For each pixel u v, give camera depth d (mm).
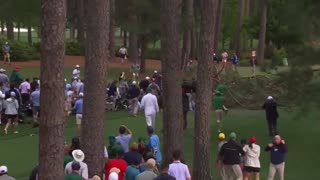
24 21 105875
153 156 30328
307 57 41969
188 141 49000
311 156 44469
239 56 120812
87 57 31984
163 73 37719
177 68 37438
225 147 34281
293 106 48969
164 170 25688
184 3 69312
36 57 110750
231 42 142125
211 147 47250
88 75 31938
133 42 113562
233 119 59562
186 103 53312
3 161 40406
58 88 19719
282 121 56656
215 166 40906
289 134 52250
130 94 60875
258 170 34938
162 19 37719
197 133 36750
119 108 64688
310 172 40031
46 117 19672
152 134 36594
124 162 27359
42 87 19719
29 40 137250
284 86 49281
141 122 56688
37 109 53031
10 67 98188
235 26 138000
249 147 35031
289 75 43719
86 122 31875
